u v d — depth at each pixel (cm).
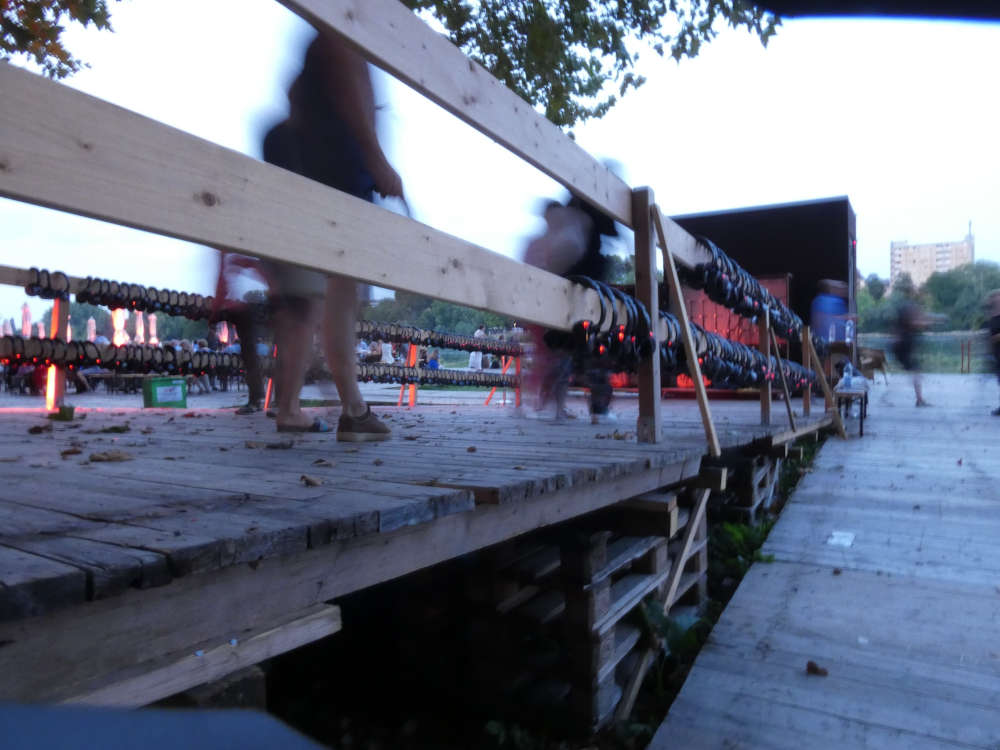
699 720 297
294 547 145
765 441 515
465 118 252
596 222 495
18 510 165
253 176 178
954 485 625
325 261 200
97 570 112
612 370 397
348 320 337
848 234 1183
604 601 308
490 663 326
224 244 170
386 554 180
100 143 142
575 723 301
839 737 281
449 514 188
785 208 1209
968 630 366
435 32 238
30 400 1267
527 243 495
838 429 871
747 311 526
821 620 385
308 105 313
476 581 329
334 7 195
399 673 346
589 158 340
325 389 387
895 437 869
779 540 521
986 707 297
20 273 527
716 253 472
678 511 395
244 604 144
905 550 484
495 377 797
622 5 771
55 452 300
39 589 105
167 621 129
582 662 300
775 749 275
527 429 438
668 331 391
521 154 284
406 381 710
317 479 208
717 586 473
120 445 330
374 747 308
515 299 294
